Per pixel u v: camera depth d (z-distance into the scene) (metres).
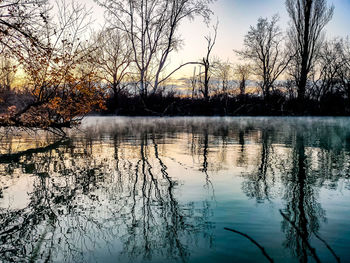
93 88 8.82
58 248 2.48
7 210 3.31
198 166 5.39
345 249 2.29
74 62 8.46
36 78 7.77
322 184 4.16
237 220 2.92
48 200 3.60
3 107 9.10
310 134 11.02
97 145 8.05
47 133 11.17
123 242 2.57
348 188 3.95
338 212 3.09
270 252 2.27
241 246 2.40
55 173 4.88
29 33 6.76
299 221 2.87
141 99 24.52
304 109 28.83
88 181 4.40
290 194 3.71
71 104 8.94
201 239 2.55
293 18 30.36
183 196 3.69
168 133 11.33
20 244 2.56
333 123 17.78
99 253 2.38
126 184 4.23
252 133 11.41
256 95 29.09
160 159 6.05
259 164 5.56
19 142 8.69
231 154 6.62
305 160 5.93
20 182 4.36
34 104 8.22
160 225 2.86
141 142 8.66
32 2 6.60
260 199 3.54
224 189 3.95
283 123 17.72
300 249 2.30
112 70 24.00
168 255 2.31
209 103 27.36
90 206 3.40
